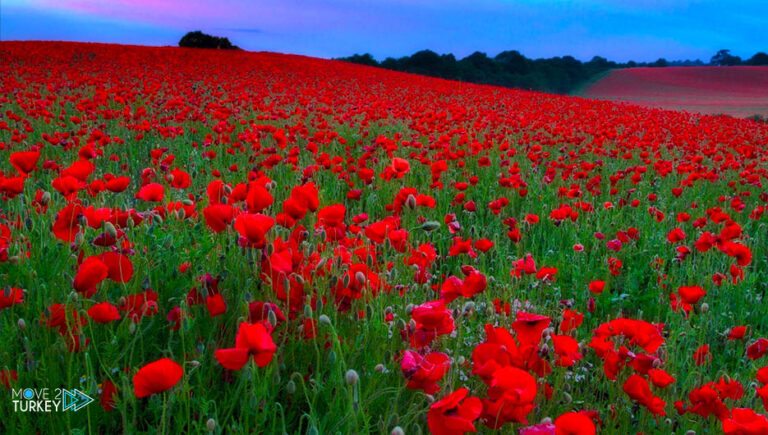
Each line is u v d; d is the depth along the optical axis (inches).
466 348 99.5
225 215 91.3
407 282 115.9
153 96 461.7
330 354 73.9
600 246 185.3
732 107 1675.7
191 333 83.5
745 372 109.2
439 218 204.2
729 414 77.0
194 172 224.4
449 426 55.9
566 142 385.1
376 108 465.7
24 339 77.9
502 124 442.6
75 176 114.4
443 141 284.8
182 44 1750.7
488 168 291.4
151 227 108.2
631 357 82.5
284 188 218.2
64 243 108.1
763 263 184.5
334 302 92.2
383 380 82.7
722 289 148.9
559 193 220.7
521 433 59.1
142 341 79.6
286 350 87.1
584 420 55.3
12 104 416.5
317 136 285.9
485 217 223.9
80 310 79.2
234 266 100.1
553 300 142.0
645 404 74.3
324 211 99.8
